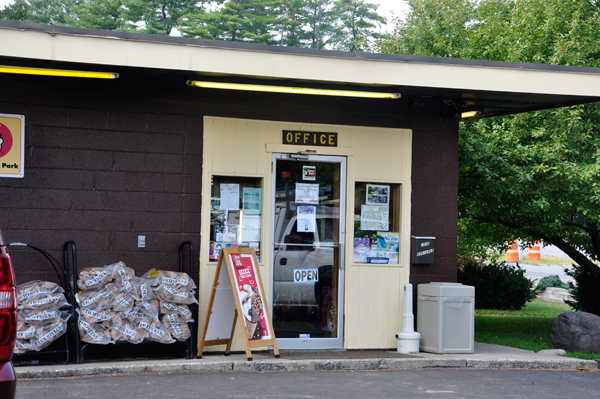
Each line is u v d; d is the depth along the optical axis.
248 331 8.28
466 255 18.02
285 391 6.81
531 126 12.45
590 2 13.30
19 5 28.84
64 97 8.50
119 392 6.56
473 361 8.71
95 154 8.59
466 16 15.57
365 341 9.49
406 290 9.45
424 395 6.82
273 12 53.78
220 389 6.82
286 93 9.32
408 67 8.38
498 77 8.68
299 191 9.42
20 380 7.10
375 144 9.70
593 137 12.32
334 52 8.12
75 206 8.49
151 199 8.77
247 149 9.16
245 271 8.45
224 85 8.37
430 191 9.91
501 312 17.58
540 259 39.69
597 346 9.64
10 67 7.59
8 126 8.27
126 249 8.66
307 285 9.40
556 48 12.62
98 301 7.97
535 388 7.41
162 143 8.84
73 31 7.27
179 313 8.32
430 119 9.95
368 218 9.73
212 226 9.06
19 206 8.30
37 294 7.71
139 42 7.48
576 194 11.99
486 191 12.19
